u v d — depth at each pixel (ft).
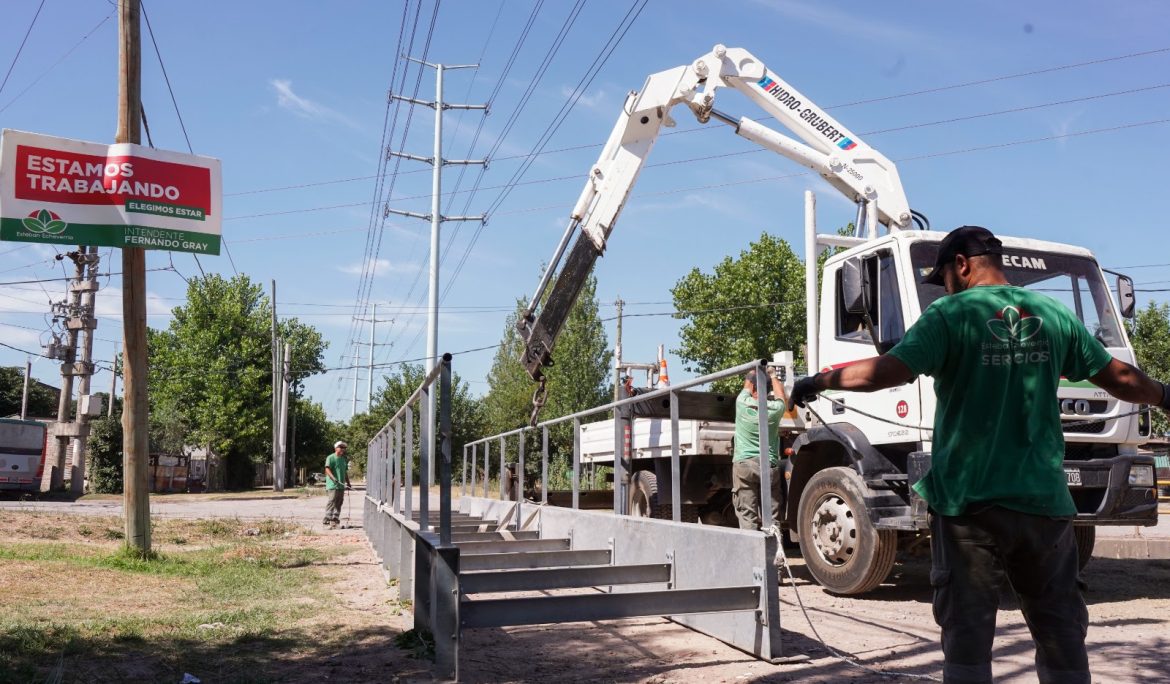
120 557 34.42
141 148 36.22
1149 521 23.44
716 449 35.32
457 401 162.40
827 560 26.14
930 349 9.33
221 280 180.75
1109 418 23.32
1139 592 26.96
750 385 28.86
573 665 16.75
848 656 17.15
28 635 18.30
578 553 24.12
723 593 17.04
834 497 26.05
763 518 17.28
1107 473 23.09
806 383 10.05
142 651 17.63
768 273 127.95
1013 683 15.26
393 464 32.55
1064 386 23.45
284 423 155.33
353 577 31.35
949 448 9.39
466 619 15.85
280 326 233.14
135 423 35.78
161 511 79.71
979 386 9.29
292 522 64.75
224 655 17.47
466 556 23.02
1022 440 9.16
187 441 173.68
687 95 34.88
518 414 155.94
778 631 16.79
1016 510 8.96
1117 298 26.94
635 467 42.42
